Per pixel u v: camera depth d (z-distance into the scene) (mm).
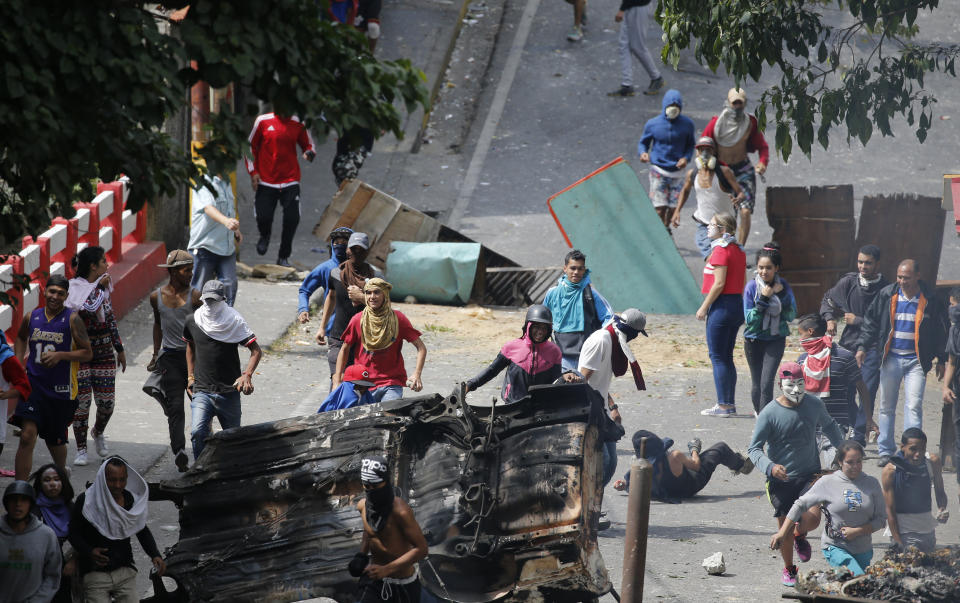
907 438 30953
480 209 75125
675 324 59625
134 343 51438
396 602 24109
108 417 37594
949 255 67250
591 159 81250
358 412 29172
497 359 34438
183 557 27516
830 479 29969
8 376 31625
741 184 62750
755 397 44312
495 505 26578
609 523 33344
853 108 37156
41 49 18984
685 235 71438
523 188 77875
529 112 88188
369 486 23688
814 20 36656
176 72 20469
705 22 37656
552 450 26969
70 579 26000
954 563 28406
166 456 38875
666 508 36688
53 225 47812
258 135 62344
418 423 28641
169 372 36312
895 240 59812
